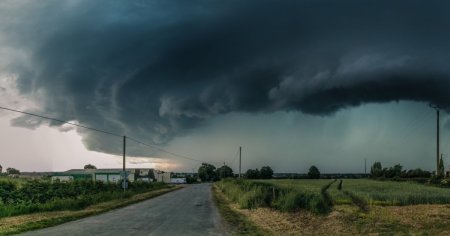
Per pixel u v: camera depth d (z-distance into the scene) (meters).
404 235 16.55
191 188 97.00
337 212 24.25
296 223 23.28
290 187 45.06
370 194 34.53
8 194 36.12
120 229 21.77
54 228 22.27
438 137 71.12
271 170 162.50
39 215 29.44
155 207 38.53
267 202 35.66
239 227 22.75
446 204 27.78
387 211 23.30
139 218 27.98
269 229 21.98
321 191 39.22
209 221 25.92
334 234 18.47
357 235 17.62
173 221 25.92
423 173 99.69
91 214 30.78
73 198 42.19
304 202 29.38
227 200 49.94
